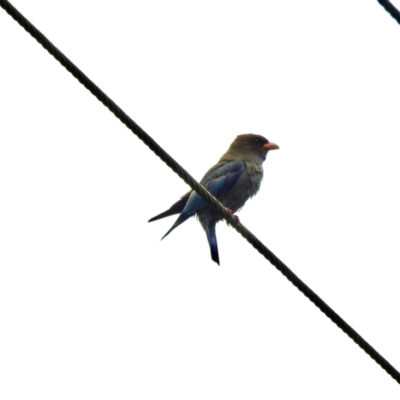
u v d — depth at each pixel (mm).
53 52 10453
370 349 12375
